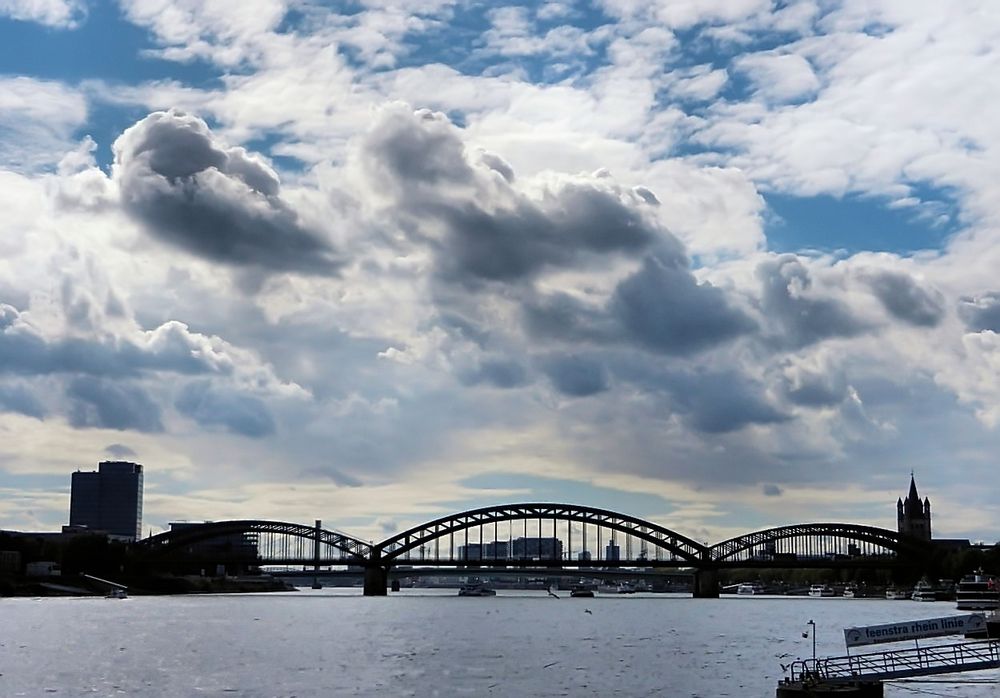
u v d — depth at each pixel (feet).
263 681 469.57
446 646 652.07
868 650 613.93
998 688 432.25
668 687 451.12
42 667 516.32
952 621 357.41
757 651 618.85
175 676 485.15
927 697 411.13
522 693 434.30
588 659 569.64
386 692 437.99
